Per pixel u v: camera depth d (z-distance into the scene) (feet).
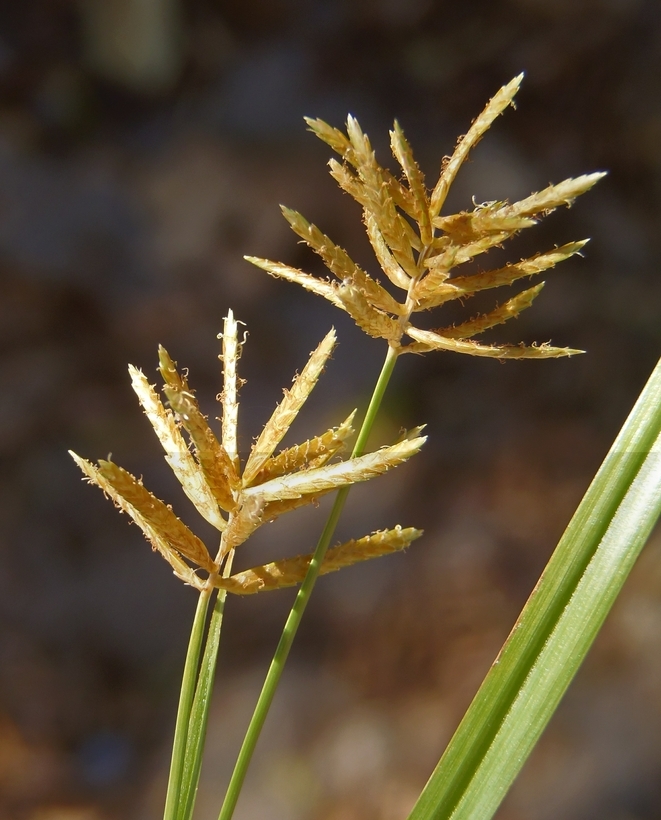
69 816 2.45
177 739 0.78
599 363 3.60
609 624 2.37
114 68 4.64
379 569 2.91
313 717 2.46
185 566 0.78
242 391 3.55
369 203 0.76
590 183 0.75
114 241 4.10
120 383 3.63
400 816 2.12
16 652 2.86
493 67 4.58
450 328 0.77
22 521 3.18
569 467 3.21
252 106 4.61
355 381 3.59
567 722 2.16
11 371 3.59
